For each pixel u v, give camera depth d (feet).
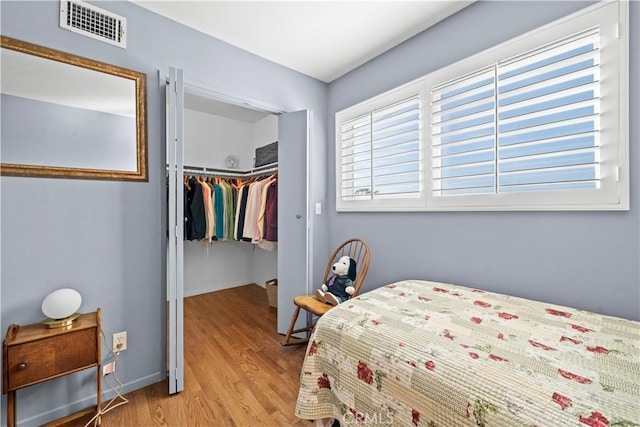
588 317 3.93
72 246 4.96
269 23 6.26
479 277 5.68
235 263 13.34
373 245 7.87
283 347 7.39
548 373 2.61
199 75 6.48
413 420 2.92
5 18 4.39
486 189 5.53
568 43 4.50
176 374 5.45
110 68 5.29
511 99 5.27
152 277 5.85
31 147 4.62
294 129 8.14
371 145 7.75
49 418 4.67
